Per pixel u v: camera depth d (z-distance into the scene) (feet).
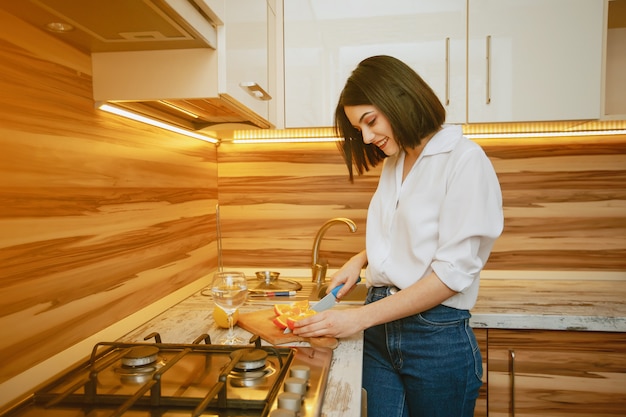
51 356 3.15
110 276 3.89
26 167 2.89
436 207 3.71
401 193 4.00
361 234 6.76
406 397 3.99
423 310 3.54
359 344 3.65
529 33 5.15
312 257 6.33
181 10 2.74
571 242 6.42
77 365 3.18
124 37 3.17
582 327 4.73
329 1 5.46
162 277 4.95
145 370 3.00
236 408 2.50
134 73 3.51
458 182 3.52
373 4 5.39
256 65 4.42
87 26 2.92
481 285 6.20
